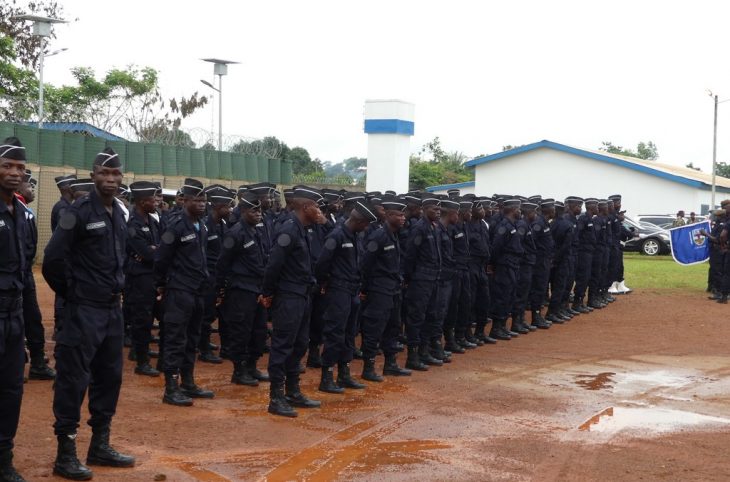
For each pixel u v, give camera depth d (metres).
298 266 8.42
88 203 6.14
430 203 10.93
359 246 10.75
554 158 43.06
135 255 9.84
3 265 5.62
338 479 6.38
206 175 24.55
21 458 6.50
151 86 32.81
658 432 8.09
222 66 26.73
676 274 25.53
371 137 27.97
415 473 6.58
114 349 6.32
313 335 10.77
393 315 10.70
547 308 17.72
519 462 6.96
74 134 21.12
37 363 9.46
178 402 8.52
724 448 7.53
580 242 16.97
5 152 5.59
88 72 32.47
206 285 8.88
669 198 40.94
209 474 6.38
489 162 44.62
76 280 6.10
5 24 30.94
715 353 12.85
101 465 6.43
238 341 9.66
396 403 9.10
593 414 8.80
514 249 13.62
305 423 8.09
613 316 16.84
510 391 9.89
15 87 30.00
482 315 13.26
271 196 10.80
